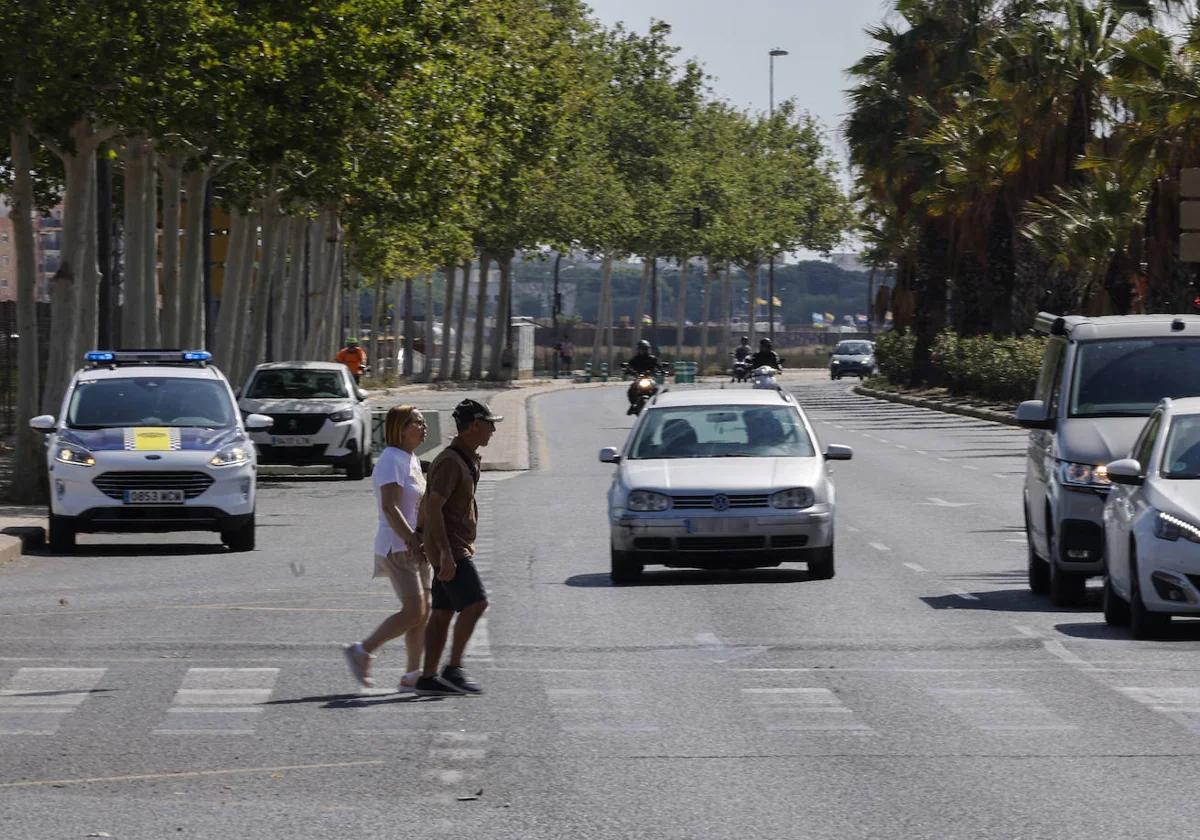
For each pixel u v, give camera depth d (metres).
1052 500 39.84
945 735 24.89
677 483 44.34
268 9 77.50
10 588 44.84
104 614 39.31
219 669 31.28
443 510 28.42
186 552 55.03
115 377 57.72
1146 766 22.62
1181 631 35.88
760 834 19.08
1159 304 114.94
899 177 164.50
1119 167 116.00
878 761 23.12
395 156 106.94
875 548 52.94
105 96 71.31
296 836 19.05
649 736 24.98
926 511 65.06
